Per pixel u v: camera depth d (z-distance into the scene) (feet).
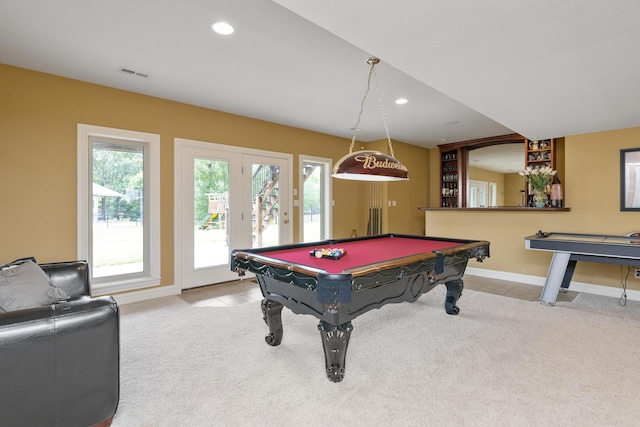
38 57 9.00
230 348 8.11
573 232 13.61
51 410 4.66
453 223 17.03
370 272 5.95
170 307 11.21
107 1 6.47
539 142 17.48
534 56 6.63
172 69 9.77
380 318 10.17
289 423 5.35
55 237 10.28
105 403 5.05
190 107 13.10
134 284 11.88
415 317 10.25
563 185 16.67
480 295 12.67
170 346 8.20
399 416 5.51
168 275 12.72
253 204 15.29
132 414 5.57
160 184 12.40
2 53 8.77
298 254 8.20
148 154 12.27
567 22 5.36
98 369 4.96
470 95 8.94
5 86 9.45
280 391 6.27
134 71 9.92
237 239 14.74
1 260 9.45
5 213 9.51
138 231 12.26
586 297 12.45
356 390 6.30
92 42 8.16
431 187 23.22
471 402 5.89
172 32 7.68
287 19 7.13
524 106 9.91
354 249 9.11
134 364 7.29
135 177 12.15
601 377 6.72
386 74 10.07
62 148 10.36
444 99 12.32
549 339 8.56
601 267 12.94
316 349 8.07
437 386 6.41
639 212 12.26
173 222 12.77
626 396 6.06
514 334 8.89
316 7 5.02
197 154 13.35
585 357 7.57
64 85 10.37
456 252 8.63
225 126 14.12
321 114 14.38
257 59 9.08
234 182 14.56
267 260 6.99
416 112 14.02
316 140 17.76
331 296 5.43
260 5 6.63
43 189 10.07
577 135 13.56
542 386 6.39
